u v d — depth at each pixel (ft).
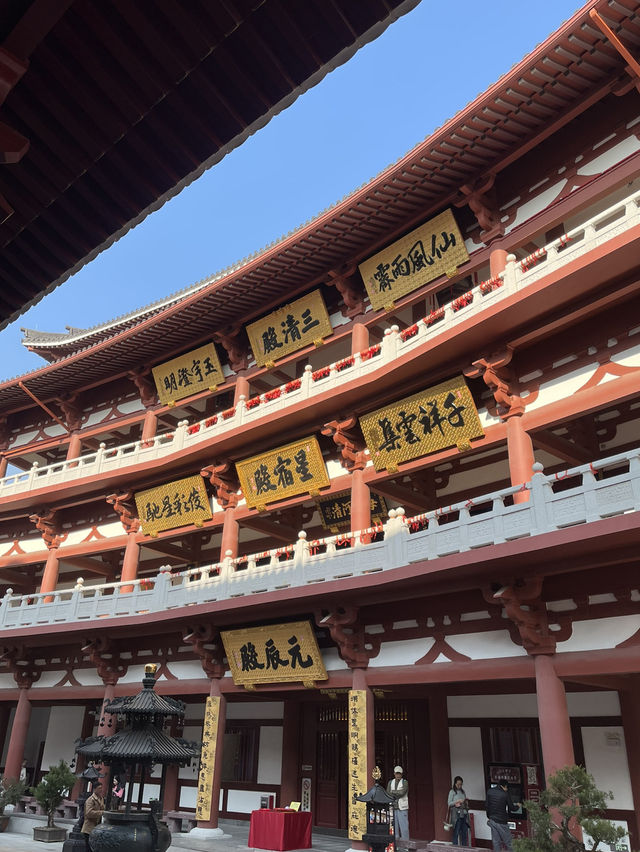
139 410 119.75
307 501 89.61
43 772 113.19
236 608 74.08
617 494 49.26
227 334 102.83
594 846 42.65
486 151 71.82
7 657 102.27
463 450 69.87
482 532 57.00
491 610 60.03
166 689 86.53
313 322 93.35
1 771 120.57
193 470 98.37
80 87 21.11
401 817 62.64
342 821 79.00
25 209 24.58
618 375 60.29
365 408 78.64
